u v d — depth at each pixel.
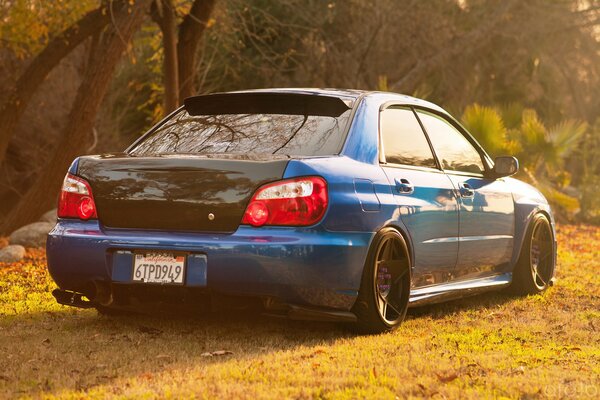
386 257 6.25
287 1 28.27
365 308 6.04
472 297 8.34
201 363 5.17
